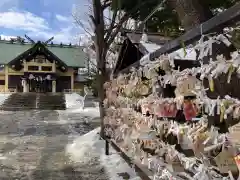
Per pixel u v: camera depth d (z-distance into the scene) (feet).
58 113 57.93
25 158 20.11
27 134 31.68
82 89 118.42
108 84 21.94
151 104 11.16
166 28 24.25
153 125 11.10
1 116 51.65
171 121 9.62
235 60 5.85
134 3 24.23
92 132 28.25
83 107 67.21
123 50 22.07
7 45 131.13
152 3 22.89
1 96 89.71
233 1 18.34
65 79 123.95
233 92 6.59
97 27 26.30
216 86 6.94
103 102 23.41
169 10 22.67
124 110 15.64
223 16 6.48
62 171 16.80
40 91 117.29
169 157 9.39
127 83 16.01
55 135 31.19
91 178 15.30
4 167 17.70
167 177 9.28
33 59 116.78
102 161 18.74
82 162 18.74
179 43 8.73
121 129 15.60
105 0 26.43
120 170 16.35
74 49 130.62
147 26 25.52
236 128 5.91
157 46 17.21
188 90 8.02
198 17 12.03
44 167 17.69
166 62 9.48
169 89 10.38
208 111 7.03
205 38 7.46
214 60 6.81
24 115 53.93
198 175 7.11
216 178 6.62
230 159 6.24
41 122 43.68
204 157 6.99
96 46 26.63
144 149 11.88
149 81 12.05
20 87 118.01
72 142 26.58
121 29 24.67
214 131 6.72
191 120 8.23
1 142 26.45
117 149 17.62
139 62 13.51
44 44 123.34
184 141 8.43
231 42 6.53
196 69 7.54
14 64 115.65
